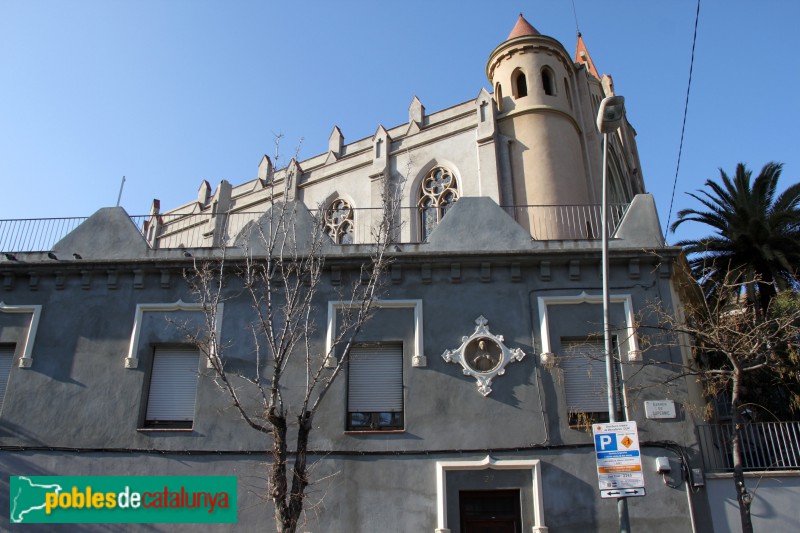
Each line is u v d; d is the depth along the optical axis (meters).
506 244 17.30
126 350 16.75
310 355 16.23
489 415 15.44
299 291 15.93
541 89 31.16
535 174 29.11
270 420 12.59
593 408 15.62
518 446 15.09
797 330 15.19
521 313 16.42
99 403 16.22
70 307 17.34
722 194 25.75
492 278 16.84
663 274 16.53
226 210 38.41
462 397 15.65
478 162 30.09
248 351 16.47
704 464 14.91
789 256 23.48
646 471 14.77
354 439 15.40
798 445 15.07
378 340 16.34
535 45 32.06
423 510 14.70
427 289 16.81
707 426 15.52
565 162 29.64
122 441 15.76
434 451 15.16
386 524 14.63
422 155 32.34
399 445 15.29
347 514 14.74
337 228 33.34
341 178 34.84
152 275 17.53
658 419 15.18
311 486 14.97
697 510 14.34
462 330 16.31
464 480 14.95
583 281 16.64
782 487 14.25
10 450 15.80
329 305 16.64
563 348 16.17
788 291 21.25
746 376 18.05
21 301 17.48
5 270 17.61
